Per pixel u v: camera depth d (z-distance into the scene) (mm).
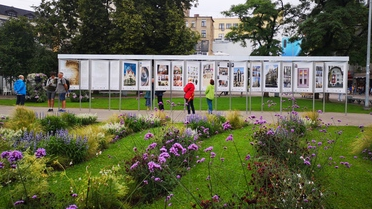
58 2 36875
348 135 9891
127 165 6078
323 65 16344
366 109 22281
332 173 6508
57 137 7586
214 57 16594
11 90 42594
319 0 30516
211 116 11422
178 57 16469
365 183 6152
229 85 16750
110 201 4793
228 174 6406
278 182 4398
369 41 23906
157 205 5137
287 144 6684
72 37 37844
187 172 6406
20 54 37500
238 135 9922
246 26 35875
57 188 5691
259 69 16609
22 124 9570
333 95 46688
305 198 4055
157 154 6359
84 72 16781
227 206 4184
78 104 23234
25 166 5105
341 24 26938
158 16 35688
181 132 8203
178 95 37312
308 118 10938
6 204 4598
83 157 7469
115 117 11586
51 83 17172
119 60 16594
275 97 31562
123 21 33062
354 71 61812
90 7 34406
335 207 5137
